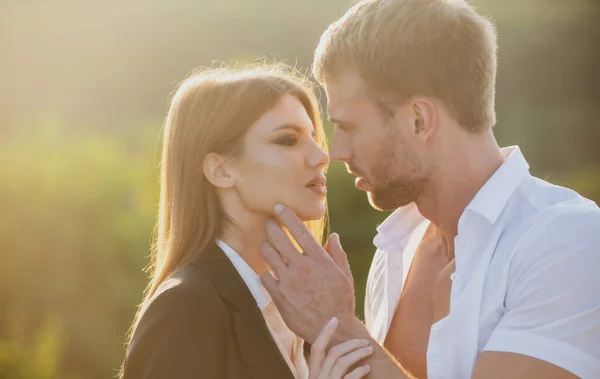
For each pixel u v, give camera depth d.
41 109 13.62
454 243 2.41
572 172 12.80
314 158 2.39
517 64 15.72
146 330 2.22
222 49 15.15
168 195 2.51
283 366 2.27
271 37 15.20
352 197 6.48
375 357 2.25
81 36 14.95
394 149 2.42
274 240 2.36
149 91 14.58
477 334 2.28
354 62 2.42
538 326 2.15
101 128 12.80
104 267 6.73
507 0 16.55
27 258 6.84
